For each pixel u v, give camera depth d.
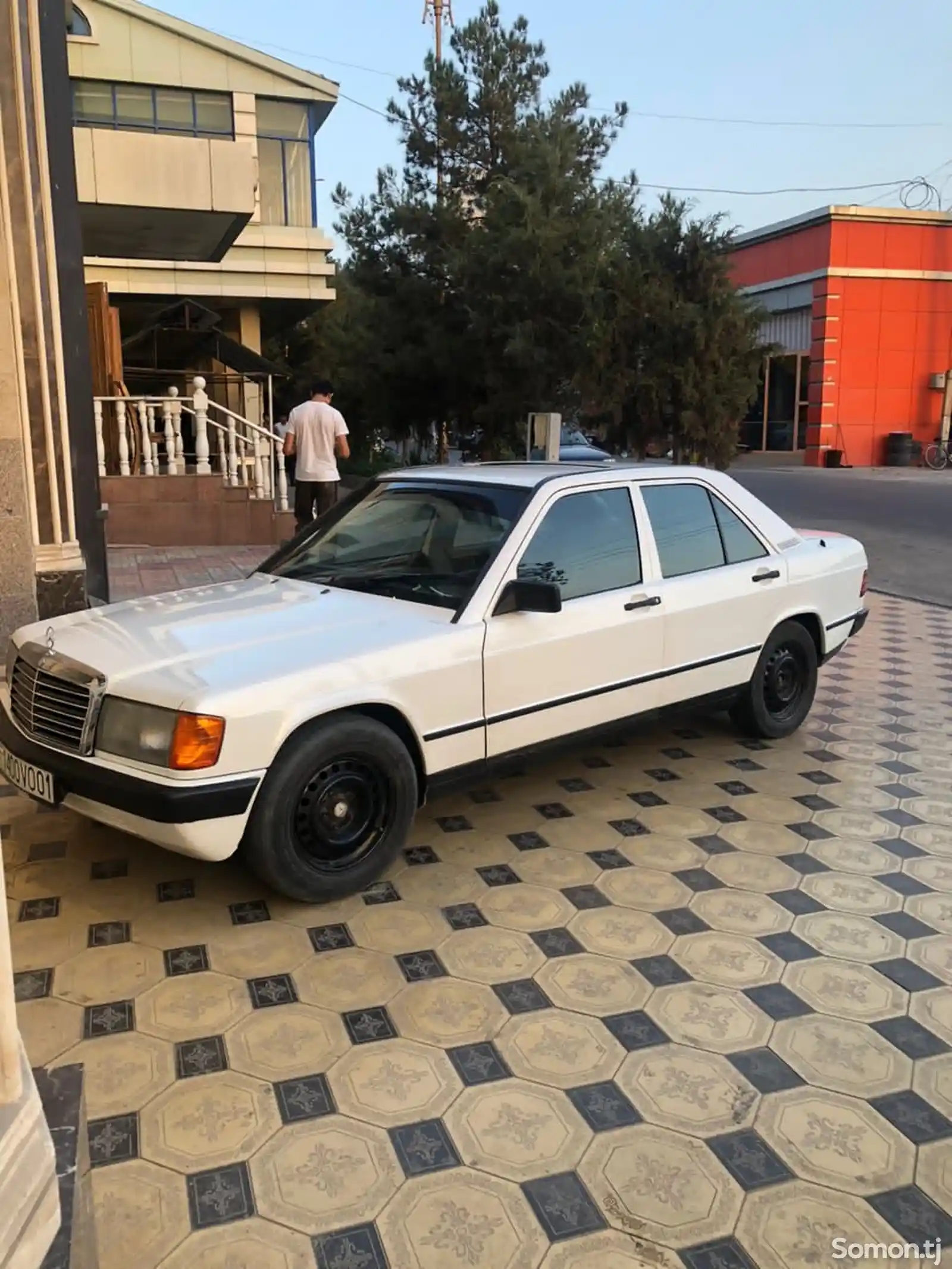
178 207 12.16
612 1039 3.08
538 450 11.02
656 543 4.97
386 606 4.26
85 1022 3.11
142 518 11.82
